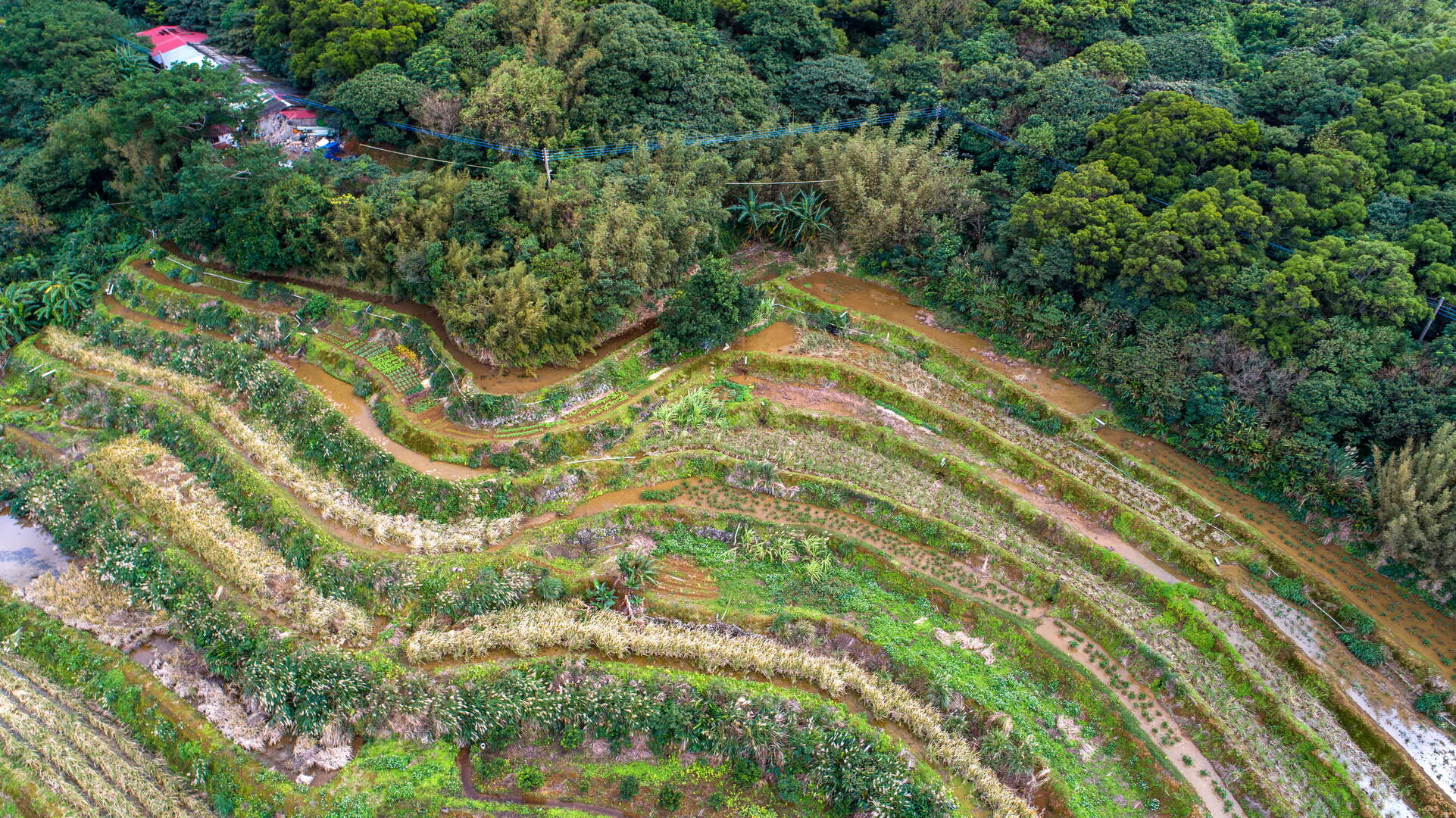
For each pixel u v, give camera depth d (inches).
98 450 1614.2
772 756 1162.6
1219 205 1530.5
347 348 1705.2
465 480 1465.3
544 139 1825.8
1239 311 1470.2
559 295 1582.2
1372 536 1346.0
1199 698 1206.3
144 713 1262.3
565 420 1565.0
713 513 1462.8
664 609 1332.4
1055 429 1566.2
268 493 1478.8
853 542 1421.0
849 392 1679.4
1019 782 1140.5
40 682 1317.7
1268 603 1310.3
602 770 1180.5
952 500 1480.1
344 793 1133.7
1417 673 1212.5
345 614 1328.7
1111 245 1571.1
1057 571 1366.9
